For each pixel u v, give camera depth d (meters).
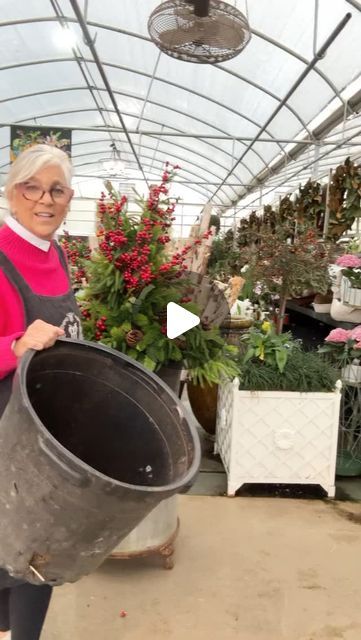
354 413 2.86
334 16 4.43
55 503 0.82
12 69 7.28
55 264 1.24
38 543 0.88
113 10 5.48
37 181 1.10
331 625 1.67
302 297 4.45
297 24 4.77
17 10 5.50
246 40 3.57
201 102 8.06
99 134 11.98
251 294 3.88
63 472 0.78
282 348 2.54
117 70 7.40
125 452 1.09
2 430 0.87
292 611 1.73
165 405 1.04
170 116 9.42
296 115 7.02
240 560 2.01
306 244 3.55
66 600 1.75
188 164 14.02
